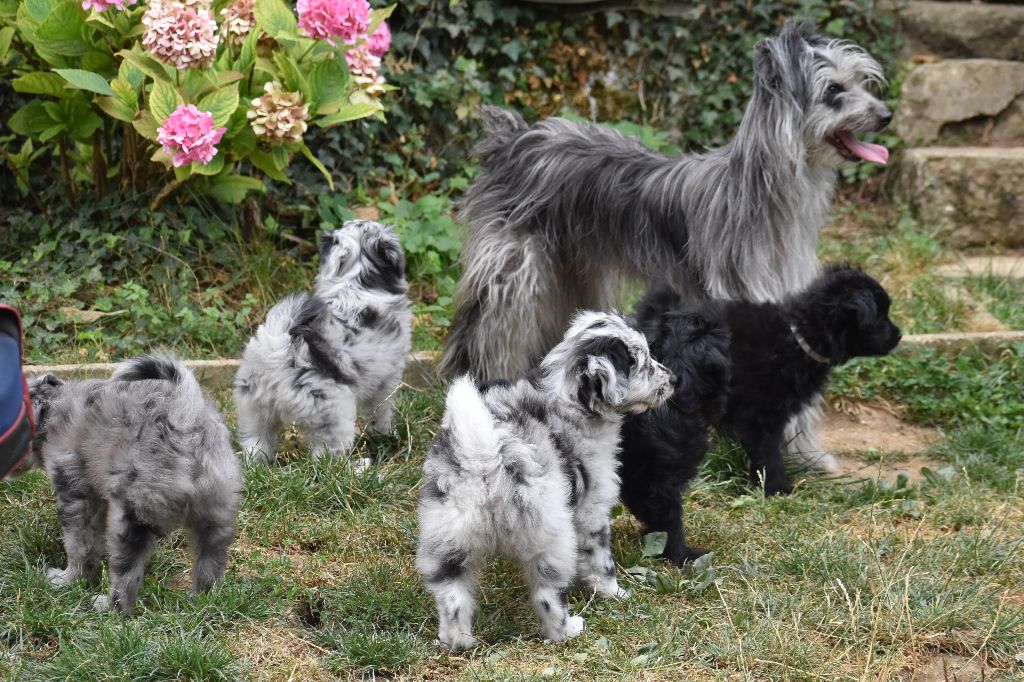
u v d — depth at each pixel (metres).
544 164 6.92
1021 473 6.30
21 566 4.73
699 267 6.54
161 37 6.69
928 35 10.76
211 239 7.98
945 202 9.80
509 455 4.09
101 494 4.34
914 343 7.67
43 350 7.07
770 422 6.09
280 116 6.90
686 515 5.71
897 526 5.74
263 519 5.23
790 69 6.22
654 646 4.40
